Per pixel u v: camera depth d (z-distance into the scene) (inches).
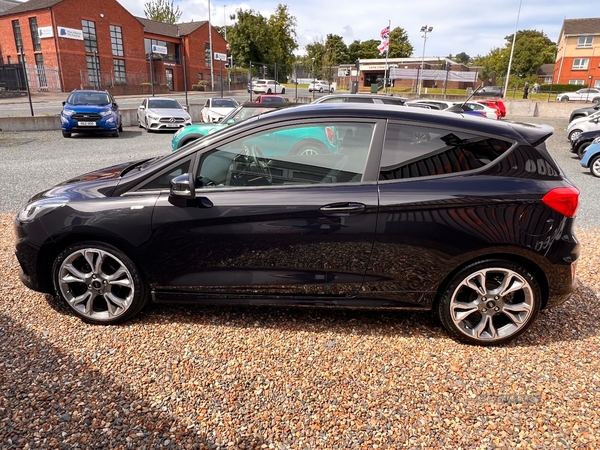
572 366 109.8
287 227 112.1
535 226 108.3
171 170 118.7
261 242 114.0
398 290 115.6
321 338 120.3
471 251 109.9
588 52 2020.2
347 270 114.6
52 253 122.6
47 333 120.3
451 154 112.1
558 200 107.3
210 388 99.4
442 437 86.7
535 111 1185.4
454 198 107.9
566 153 557.0
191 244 115.9
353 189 111.2
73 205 118.0
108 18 1605.6
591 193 332.5
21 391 96.7
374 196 109.8
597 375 106.3
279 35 2566.4
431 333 124.0
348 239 111.4
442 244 109.8
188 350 113.3
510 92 1749.5
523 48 2468.0
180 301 122.0
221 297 119.7
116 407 92.7
